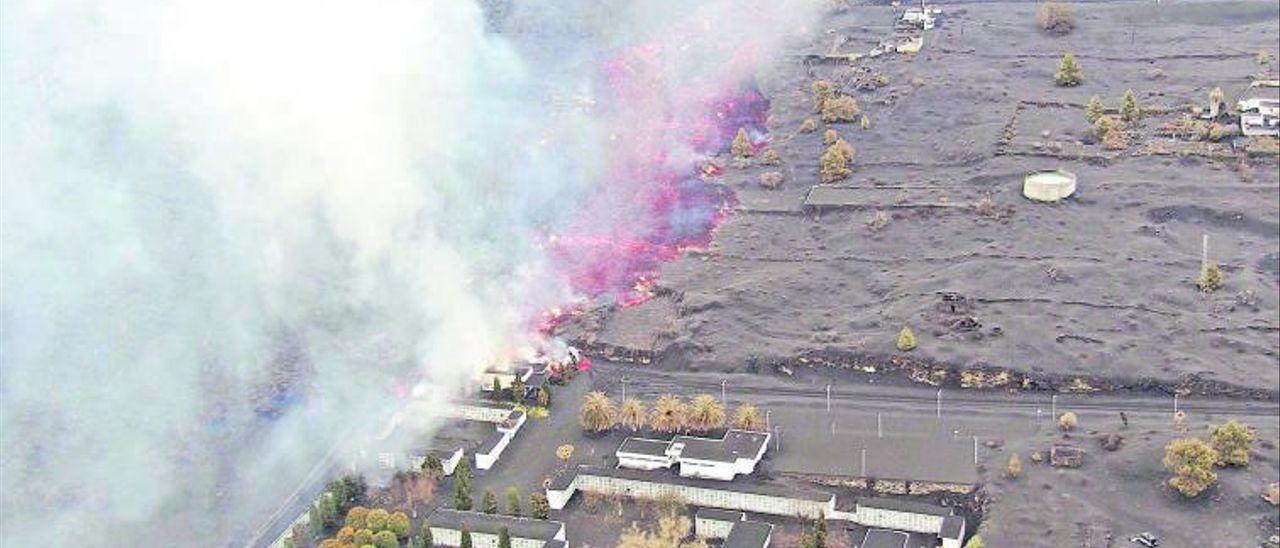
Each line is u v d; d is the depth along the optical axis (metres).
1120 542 164.50
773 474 185.00
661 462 187.88
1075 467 180.62
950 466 183.75
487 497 180.50
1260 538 163.50
